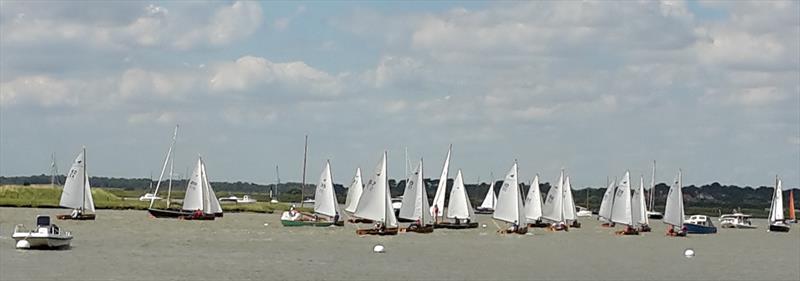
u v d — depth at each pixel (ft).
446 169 536.01
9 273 262.67
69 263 291.58
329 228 527.81
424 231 486.38
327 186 536.01
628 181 554.46
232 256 338.34
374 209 458.50
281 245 396.78
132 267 288.71
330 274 283.59
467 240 456.86
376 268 304.30
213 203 597.93
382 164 457.68
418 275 286.87
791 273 326.24
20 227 339.57
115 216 617.21
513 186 506.89
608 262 351.67
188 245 387.14
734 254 418.31
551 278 288.51
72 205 533.14
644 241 496.64
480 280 278.46
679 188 546.26
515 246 428.56
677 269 330.54
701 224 621.72
